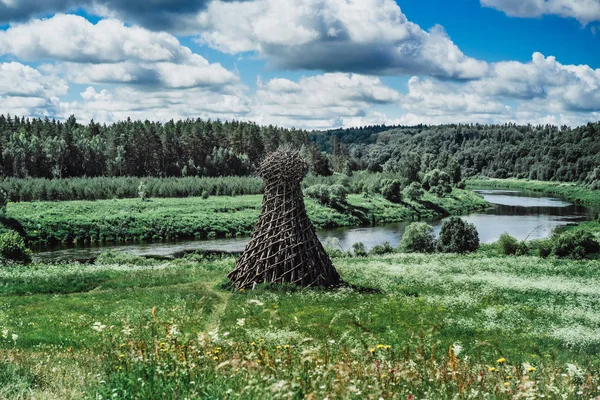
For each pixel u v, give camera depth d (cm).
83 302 2770
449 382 788
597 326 2453
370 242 8331
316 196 11769
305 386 680
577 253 4878
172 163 16550
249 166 18025
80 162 15200
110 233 8638
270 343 1427
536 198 16075
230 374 766
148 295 2958
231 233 9312
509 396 731
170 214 9775
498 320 2503
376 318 2464
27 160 14188
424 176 15875
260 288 3139
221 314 2536
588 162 19775
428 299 2958
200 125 19412
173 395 672
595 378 901
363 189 13975
